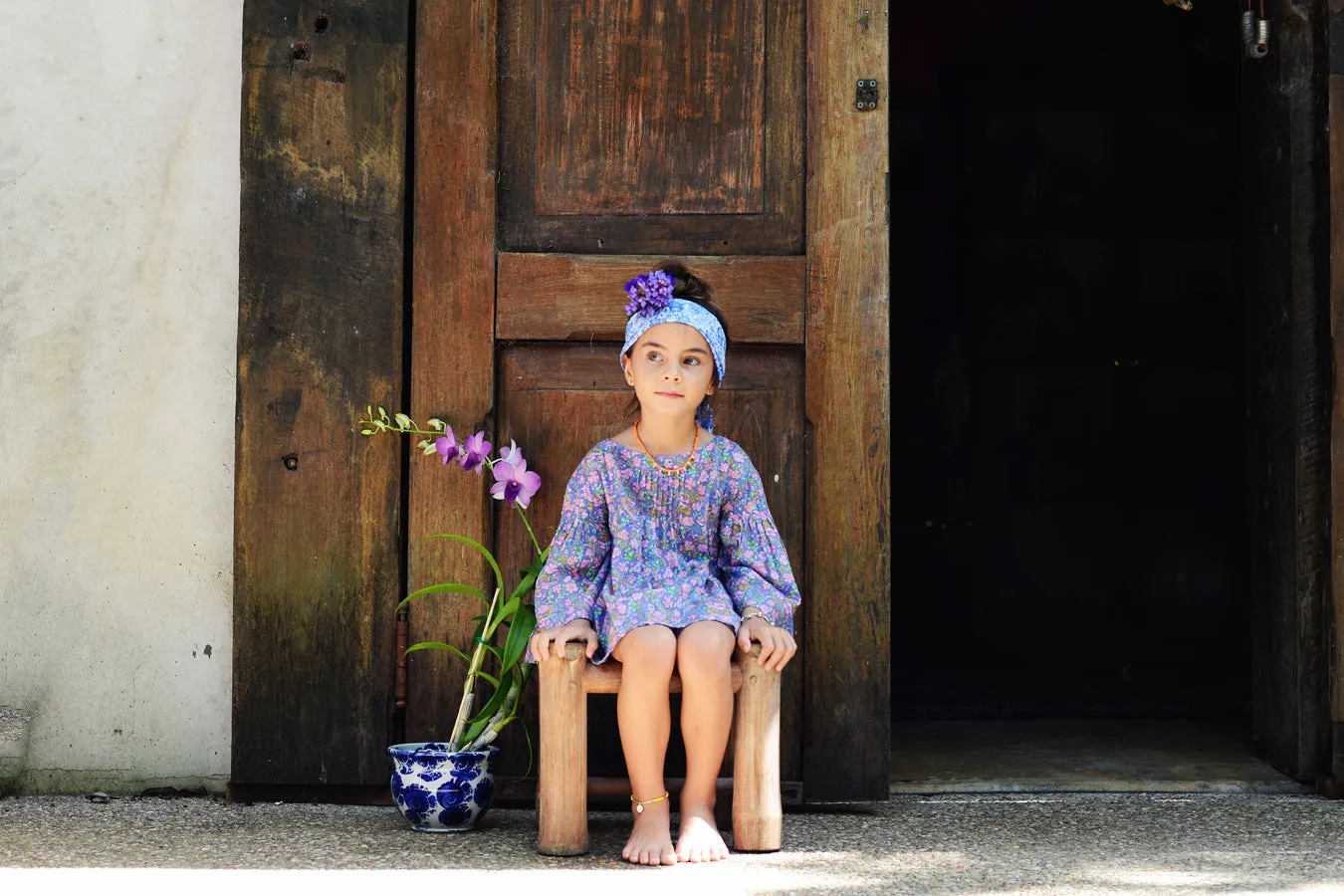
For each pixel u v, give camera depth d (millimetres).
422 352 2613
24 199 2699
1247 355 3055
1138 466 5316
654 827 2180
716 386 2430
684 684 2158
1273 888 1996
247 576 2592
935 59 5312
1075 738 3385
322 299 2607
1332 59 2727
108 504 2684
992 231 5332
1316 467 2775
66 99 2709
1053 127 5336
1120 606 5289
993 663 4984
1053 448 5332
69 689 2678
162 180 2709
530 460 2645
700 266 2635
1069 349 5332
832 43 2645
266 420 2598
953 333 5328
